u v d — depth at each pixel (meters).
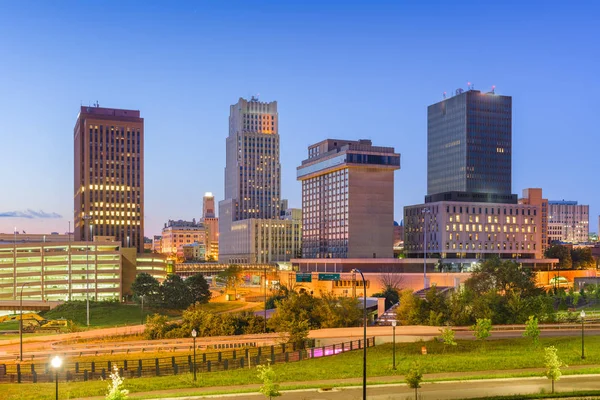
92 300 188.62
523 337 86.56
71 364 75.12
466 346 78.81
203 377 61.19
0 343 105.88
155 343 99.12
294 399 47.94
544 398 45.28
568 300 163.50
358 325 118.00
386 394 48.94
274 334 108.31
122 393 40.44
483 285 147.50
